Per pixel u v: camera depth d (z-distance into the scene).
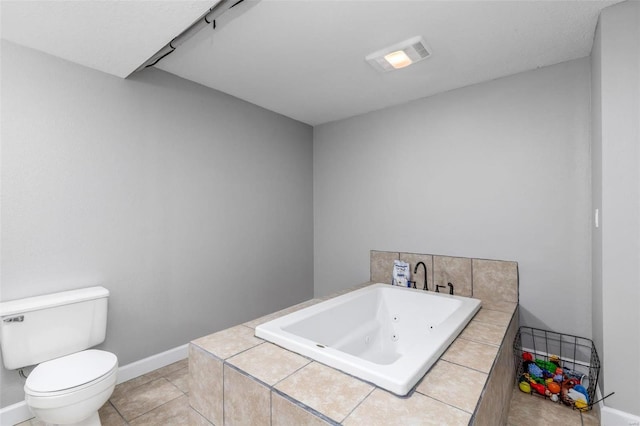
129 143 2.18
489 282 2.43
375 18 1.67
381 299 2.55
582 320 2.09
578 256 2.10
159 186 2.33
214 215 2.67
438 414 1.00
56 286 1.87
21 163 1.76
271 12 1.61
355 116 3.25
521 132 2.30
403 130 2.89
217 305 2.69
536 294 2.25
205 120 2.60
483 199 2.46
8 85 1.72
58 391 1.38
